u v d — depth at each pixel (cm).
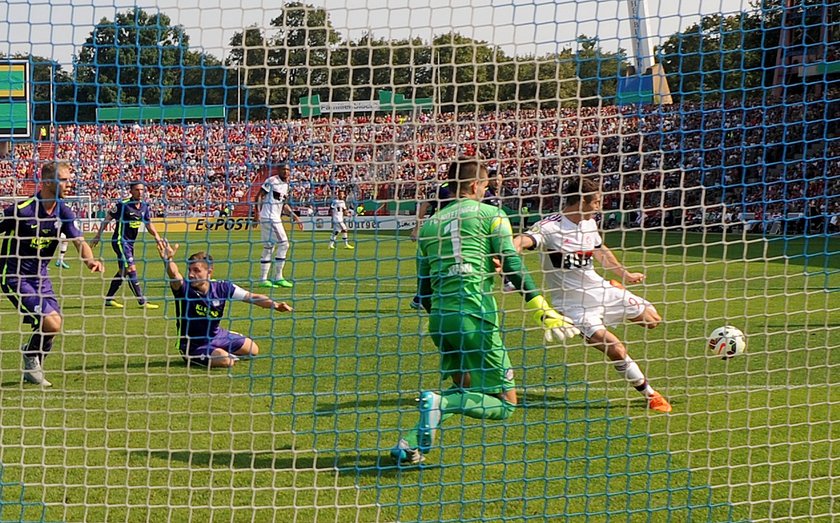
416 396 695
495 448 570
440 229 557
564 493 496
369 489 501
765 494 493
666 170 612
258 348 891
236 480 513
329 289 1438
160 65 556
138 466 531
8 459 540
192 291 793
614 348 646
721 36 575
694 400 683
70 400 682
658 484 509
